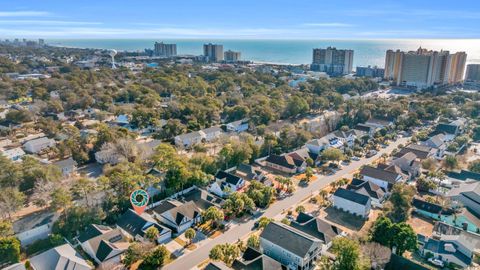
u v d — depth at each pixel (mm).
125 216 65125
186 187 80000
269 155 100438
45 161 92000
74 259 50406
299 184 85062
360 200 69812
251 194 72875
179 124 122125
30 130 126688
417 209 70938
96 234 57219
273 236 56094
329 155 95875
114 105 159625
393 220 65250
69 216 61250
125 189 71188
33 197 73500
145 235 58781
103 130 105000
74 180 77375
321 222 61625
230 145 93938
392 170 85812
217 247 52469
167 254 54000
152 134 125125
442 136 115000
